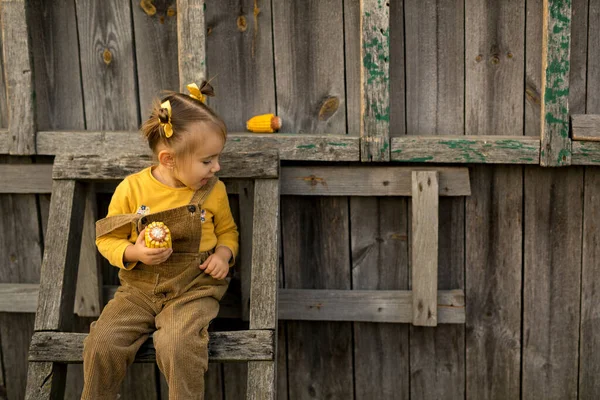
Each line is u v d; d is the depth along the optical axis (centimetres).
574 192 278
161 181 245
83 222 277
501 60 273
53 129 292
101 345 226
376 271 292
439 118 279
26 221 302
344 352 299
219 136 232
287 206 292
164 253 228
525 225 282
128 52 287
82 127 292
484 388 294
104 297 298
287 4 279
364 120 270
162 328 229
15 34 277
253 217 260
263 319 243
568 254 282
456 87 276
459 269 288
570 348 287
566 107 263
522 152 268
